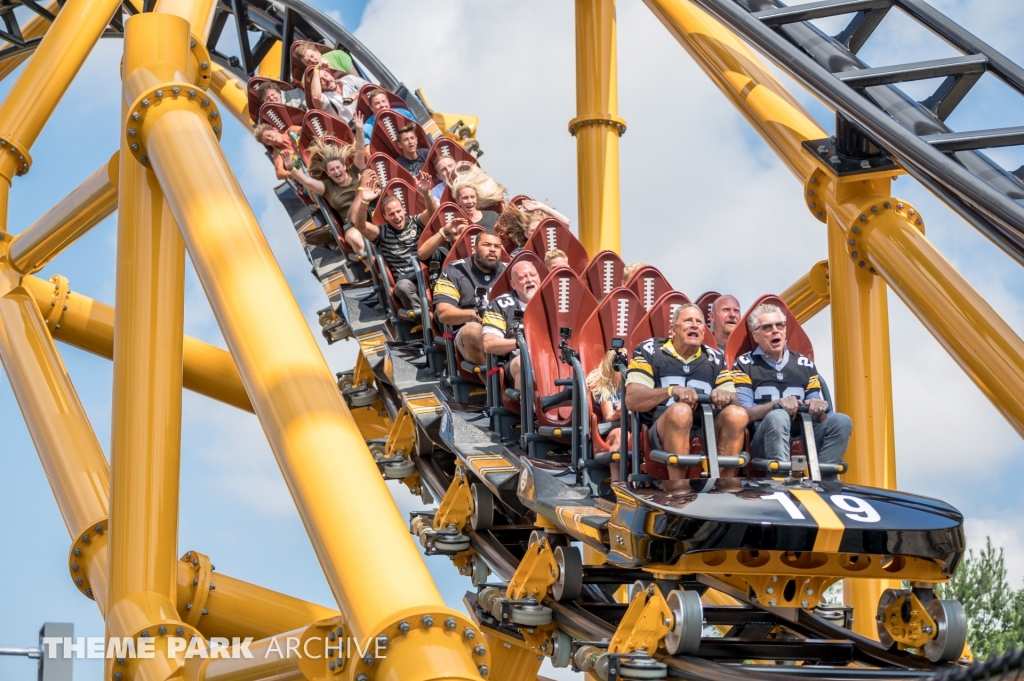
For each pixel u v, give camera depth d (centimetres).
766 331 612
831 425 571
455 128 1712
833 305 924
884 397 909
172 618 624
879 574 527
